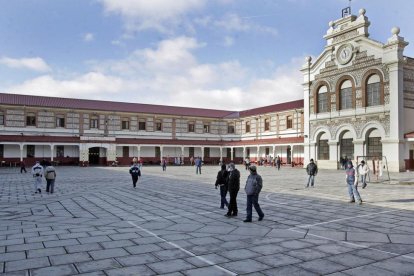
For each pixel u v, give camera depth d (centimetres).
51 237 937
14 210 1391
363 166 2133
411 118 3797
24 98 5722
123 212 1338
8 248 830
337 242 882
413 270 675
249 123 6812
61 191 2058
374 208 1400
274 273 661
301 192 1955
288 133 5866
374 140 3931
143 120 6469
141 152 6262
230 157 7038
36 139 5238
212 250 814
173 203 1569
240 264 713
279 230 1017
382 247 833
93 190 2111
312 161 2275
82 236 948
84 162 5553
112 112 6144
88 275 652
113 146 5788
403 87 3731
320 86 4591
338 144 4325
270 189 2112
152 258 753
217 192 1998
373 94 3934
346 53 4206
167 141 6222
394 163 3656
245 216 1243
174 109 7044
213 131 7125
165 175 3497
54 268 689
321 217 1214
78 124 5881
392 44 3703
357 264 711
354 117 4100
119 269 684
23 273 662
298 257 759
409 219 1169
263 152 6334
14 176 3316
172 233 984
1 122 5309
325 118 4475
